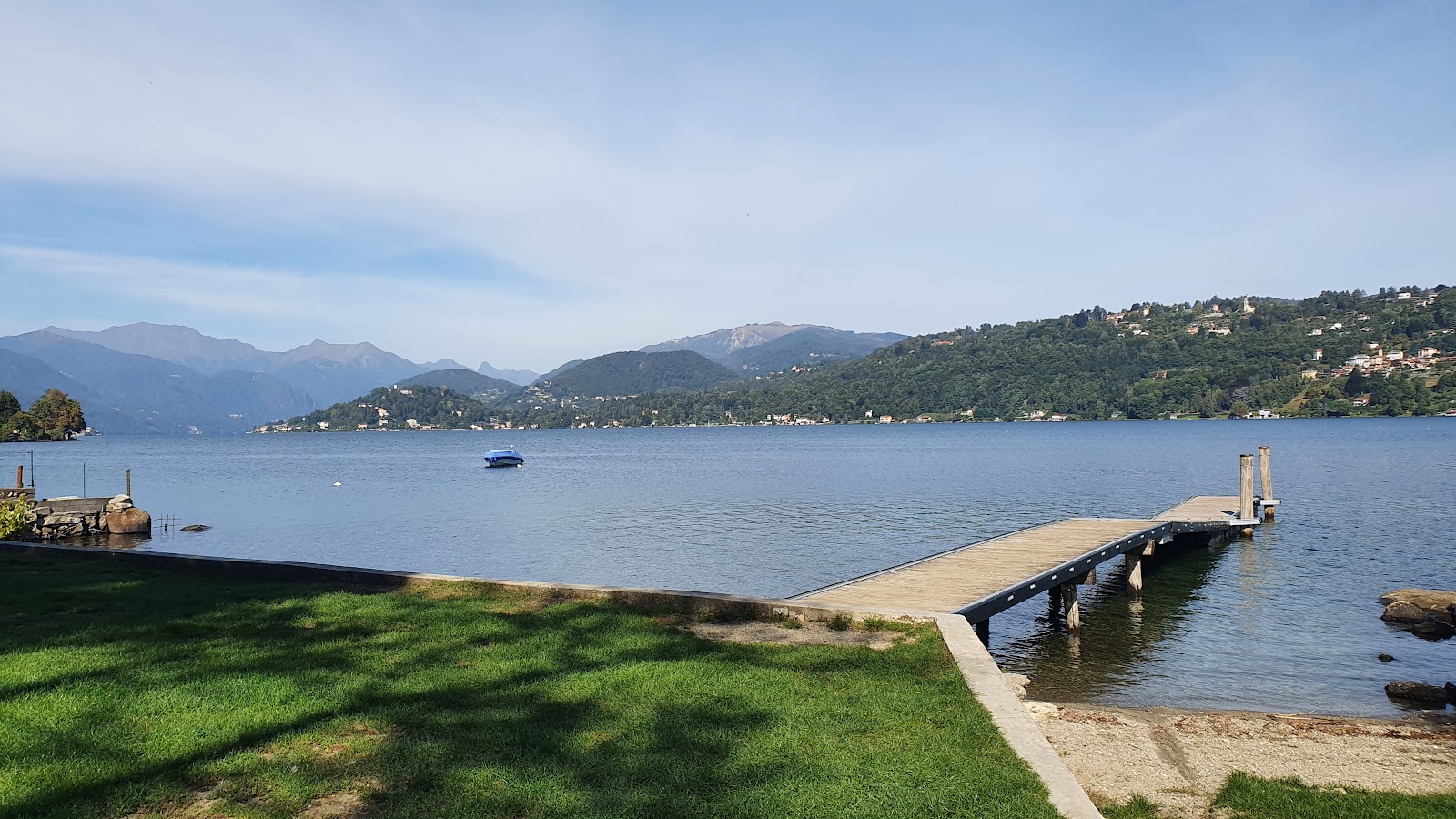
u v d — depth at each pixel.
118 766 5.78
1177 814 7.53
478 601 12.09
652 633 9.99
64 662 8.36
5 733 6.33
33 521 33.19
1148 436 131.88
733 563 25.28
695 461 88.00
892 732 6.70
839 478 59.53
